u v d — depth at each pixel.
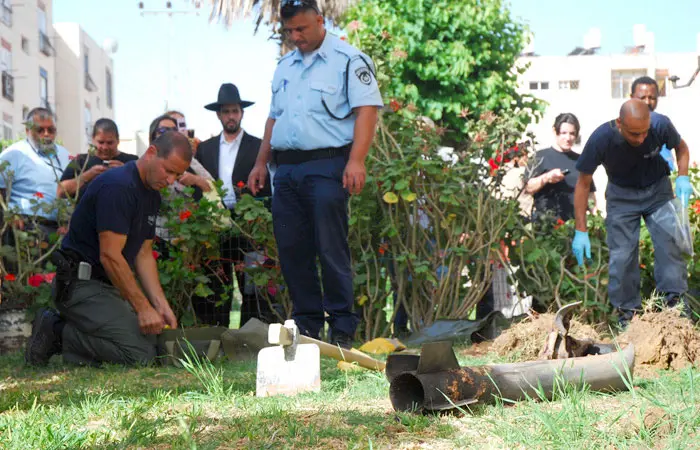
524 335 4.75
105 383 4.14
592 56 43.09
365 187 6.45
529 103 15.71
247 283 6.65
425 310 6.66
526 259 6.67
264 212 6.30
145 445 2.59
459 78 15.45
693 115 22.39
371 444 2.35
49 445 2.54
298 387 3.52
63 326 5.25
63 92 39.16
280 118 5.30
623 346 3.71
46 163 7.07
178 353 4.96
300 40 5.21
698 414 2.62
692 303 6.73
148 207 5.05
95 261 5.12
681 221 5.88
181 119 7.38
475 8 15.52
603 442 2.41
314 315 5.46
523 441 2.46
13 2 30.39
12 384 4.36
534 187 7.25
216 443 2.57
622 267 5.93
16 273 6.53
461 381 2.97
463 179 6.66
